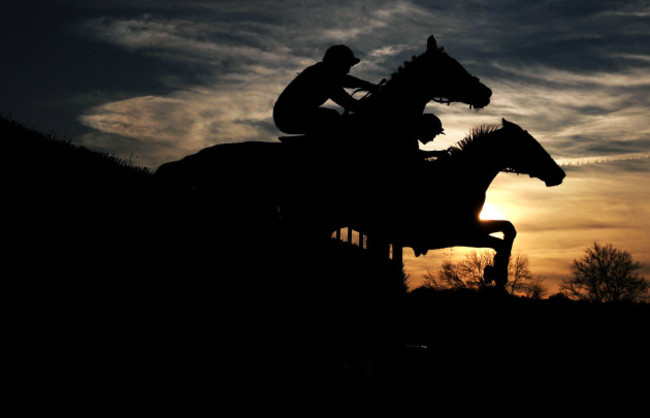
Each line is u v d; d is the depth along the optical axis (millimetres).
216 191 6801
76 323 5555
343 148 6484
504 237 6789
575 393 7023
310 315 7039
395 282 6969
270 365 5922
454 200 6605
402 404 5910
